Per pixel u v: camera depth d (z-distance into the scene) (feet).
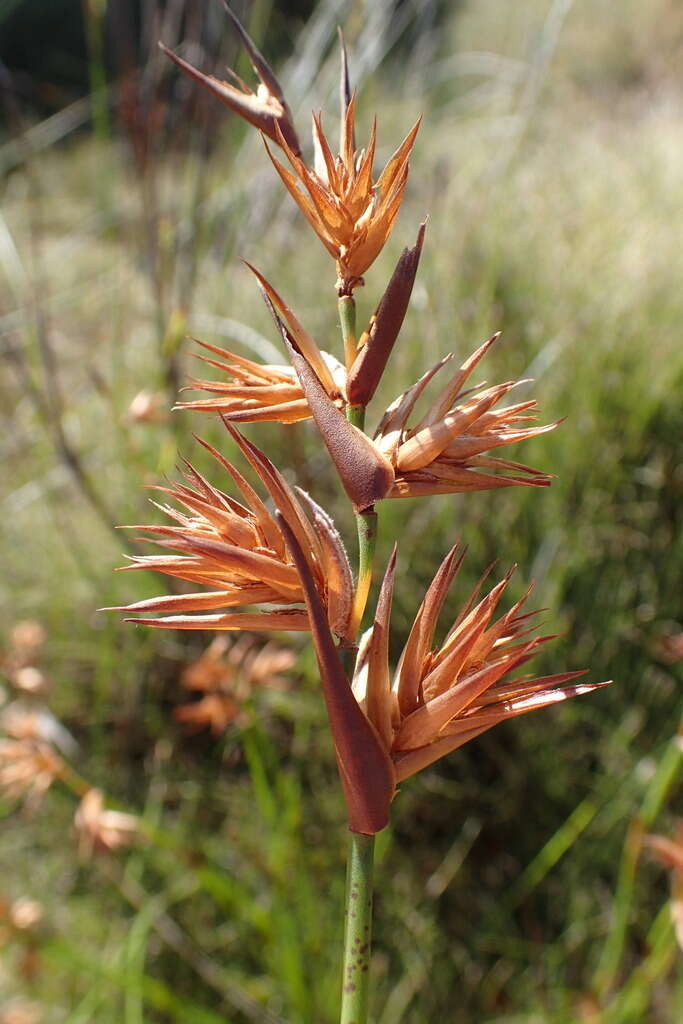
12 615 1.60
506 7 3.94
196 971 1.26
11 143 2.27
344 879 1.24
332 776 1.36
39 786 0.97
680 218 2.05
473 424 0.46
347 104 0.45
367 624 1.40
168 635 1.47
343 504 1.52
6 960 1.22
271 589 0.45
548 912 1.28
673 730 1.32
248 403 0.46
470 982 1.23
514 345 1.69
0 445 1.87
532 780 1.35
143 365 1.81
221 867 1.31
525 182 2.17
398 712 0.46
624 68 3.95
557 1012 1.15
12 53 4.88
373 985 1.23
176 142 1.56
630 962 1.24
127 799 1.44
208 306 1.71
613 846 1.29
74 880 1.37
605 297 1.75
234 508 0.47
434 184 1.96
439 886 1.27
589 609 1.43
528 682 0.46
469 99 2.75
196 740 1.45
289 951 1.04
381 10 1.86
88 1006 1.09
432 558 1.45
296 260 1.95
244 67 1.56
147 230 1.47
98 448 1.74
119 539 1.51
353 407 0.44
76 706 1.53
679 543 1.45
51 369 1.39
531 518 1.47
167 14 1.52
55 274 2.32
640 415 1.55
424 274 1.75
